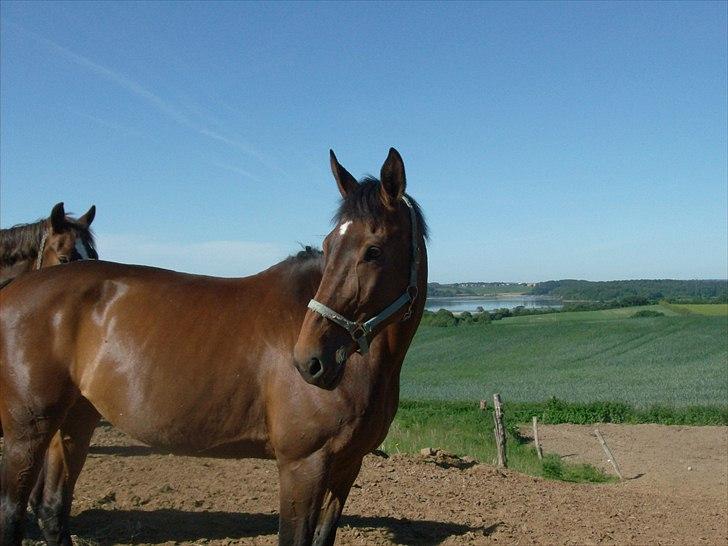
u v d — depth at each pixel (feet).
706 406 93.81
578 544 20.71
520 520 23.27
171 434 12.31
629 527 24.39
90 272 13.48
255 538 17.34
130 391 12.43
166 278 13.50
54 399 12.92
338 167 12.05
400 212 11.69
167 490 21.45
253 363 12.06
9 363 12.75
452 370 168.25
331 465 11.66
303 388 11.53
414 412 78.64
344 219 11.28
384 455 33.78
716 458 57.31
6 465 12.82
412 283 11.73
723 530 25.52
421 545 18.67
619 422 81.30
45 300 12.98
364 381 11.69
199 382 12.10
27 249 19.77
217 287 13.16
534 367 169.17
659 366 162.50
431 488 27.04
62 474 14.64
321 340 10.69
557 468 47.73
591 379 144.66
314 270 12.66
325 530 12.41
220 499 21.07
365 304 11.04
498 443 44.80
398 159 11.26
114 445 28.60
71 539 15.11
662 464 54.29
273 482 23.77
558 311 289.33
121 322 12.78
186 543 16.76
